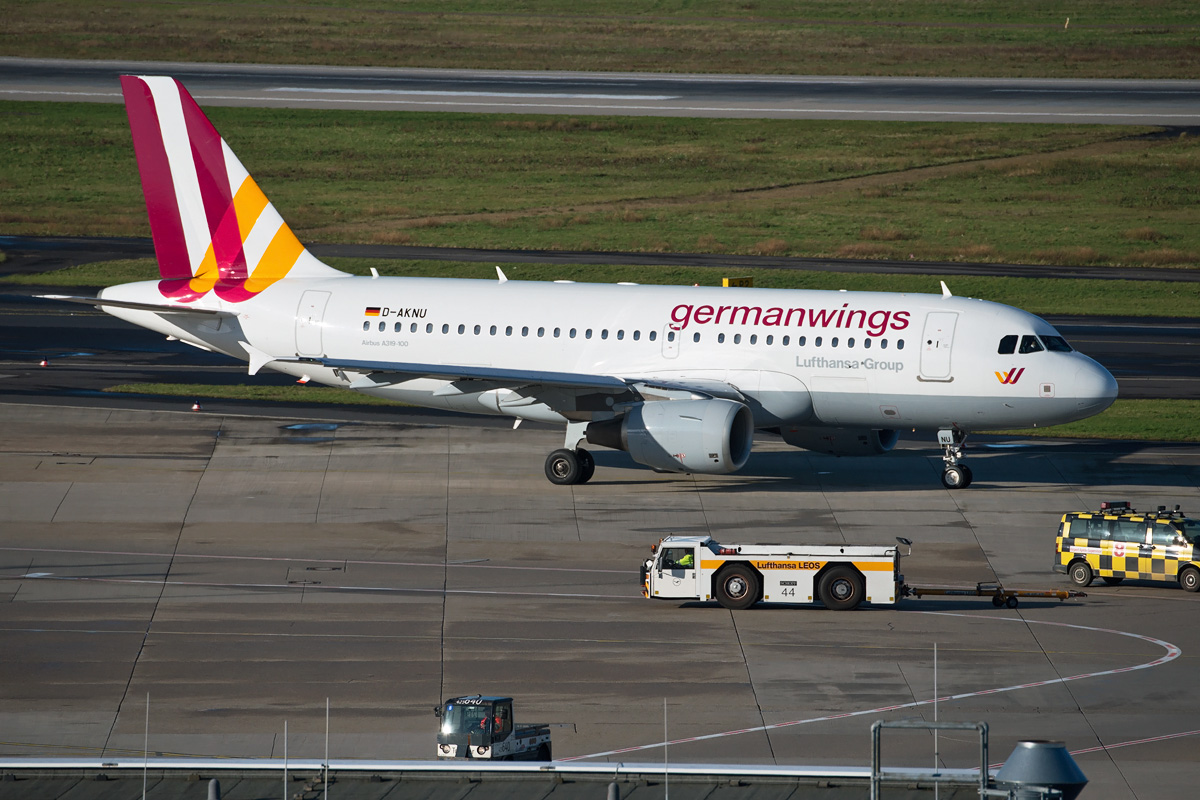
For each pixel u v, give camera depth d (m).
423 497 183.25
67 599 140.62
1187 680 120.25
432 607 139.88
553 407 190.75
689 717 110.50
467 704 94.44
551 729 107.50
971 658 125.88
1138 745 105.81
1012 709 113.25
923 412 185.50
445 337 196.62
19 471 190.38
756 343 188.25
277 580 148.25
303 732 106.81
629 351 191.62
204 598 141.62
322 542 163.12
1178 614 139.88
